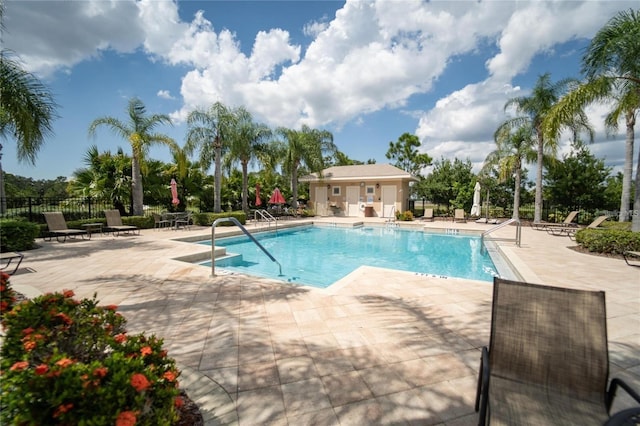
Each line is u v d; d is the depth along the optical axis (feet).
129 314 11.92
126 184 44.70
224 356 8.84
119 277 17.19
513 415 5.29
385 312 12.18
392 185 66.18
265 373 7.99
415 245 36.40
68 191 43.68
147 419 4.44
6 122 24.14
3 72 23.39
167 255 23.30
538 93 47.19
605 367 5.77
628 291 14.97
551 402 5.64
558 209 59.26
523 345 6.34
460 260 28.53
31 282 16.16
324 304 13.07
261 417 6.39
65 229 31.73
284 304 13.06
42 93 25.43
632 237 23.20
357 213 70.03
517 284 6.80
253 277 17.30
